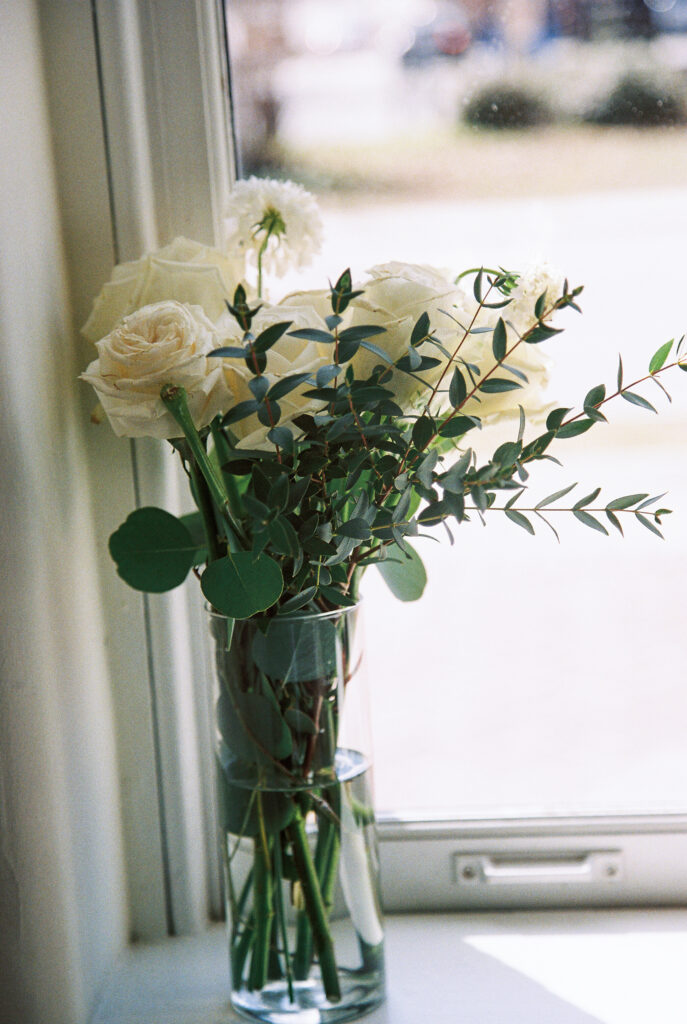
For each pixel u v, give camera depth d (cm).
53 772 116
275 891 120
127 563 118
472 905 134
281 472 110
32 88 120
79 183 125
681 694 134
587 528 134
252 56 129
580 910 133
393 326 111
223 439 117
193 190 127
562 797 136
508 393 114
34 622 115
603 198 130
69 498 122
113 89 124
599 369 132
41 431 117
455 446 116
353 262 132
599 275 131
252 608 113
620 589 134
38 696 115
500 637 135
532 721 136
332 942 120
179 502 129
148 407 110
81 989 120
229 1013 123
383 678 136
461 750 136
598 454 133
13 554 112
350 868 121
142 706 129
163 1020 122
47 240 121
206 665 132
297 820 119
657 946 128
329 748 119
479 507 110
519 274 114
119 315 119
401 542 113
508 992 123
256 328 110
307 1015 120
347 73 130
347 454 112
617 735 135
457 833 133
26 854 114
